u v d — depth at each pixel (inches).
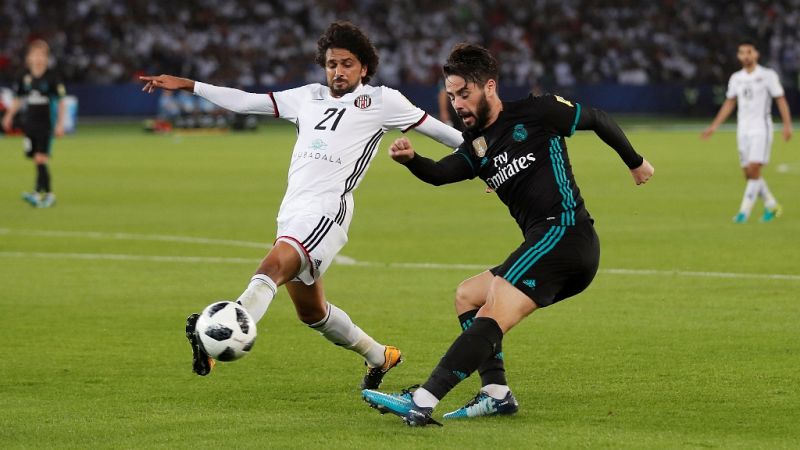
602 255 1887.3
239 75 7229.3
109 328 1325.0
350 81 1020.5
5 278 1676.9
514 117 922.1
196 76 7130.9
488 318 891.4
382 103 1018.1
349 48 1015.0
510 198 936.9
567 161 930.7
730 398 995.9
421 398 876.0
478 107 916.0
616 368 1117.7
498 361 946.1
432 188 3223.4
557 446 844.0
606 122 941.2
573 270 912.3
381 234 2193.7
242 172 3740.2
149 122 6048.2
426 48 7721.5
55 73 2723.9
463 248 1996.8
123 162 4141.2
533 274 900.6
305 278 981.8
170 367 1130.7
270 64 7372.1
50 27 6958.7
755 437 873.5
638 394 1013.8
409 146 910.4
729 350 1193.4
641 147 4931.1
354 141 1012.5
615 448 839.1
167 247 2016.5
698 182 3341.5
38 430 896.9
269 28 7583.7
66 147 4928.6
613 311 1416.1
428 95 7298.2
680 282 1626.5
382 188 3225.9
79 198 2913.4
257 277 935.7
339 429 896.9
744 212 2372.0
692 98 7465.6
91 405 982.4
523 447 841.5
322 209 989.2
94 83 6875.0
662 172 3713.1
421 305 1467.8
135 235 2182.6
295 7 7716.5
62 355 1184.8
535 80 7554.1
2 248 1996.8
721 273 1699.1
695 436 875.4
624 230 2226.9
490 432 886.4
